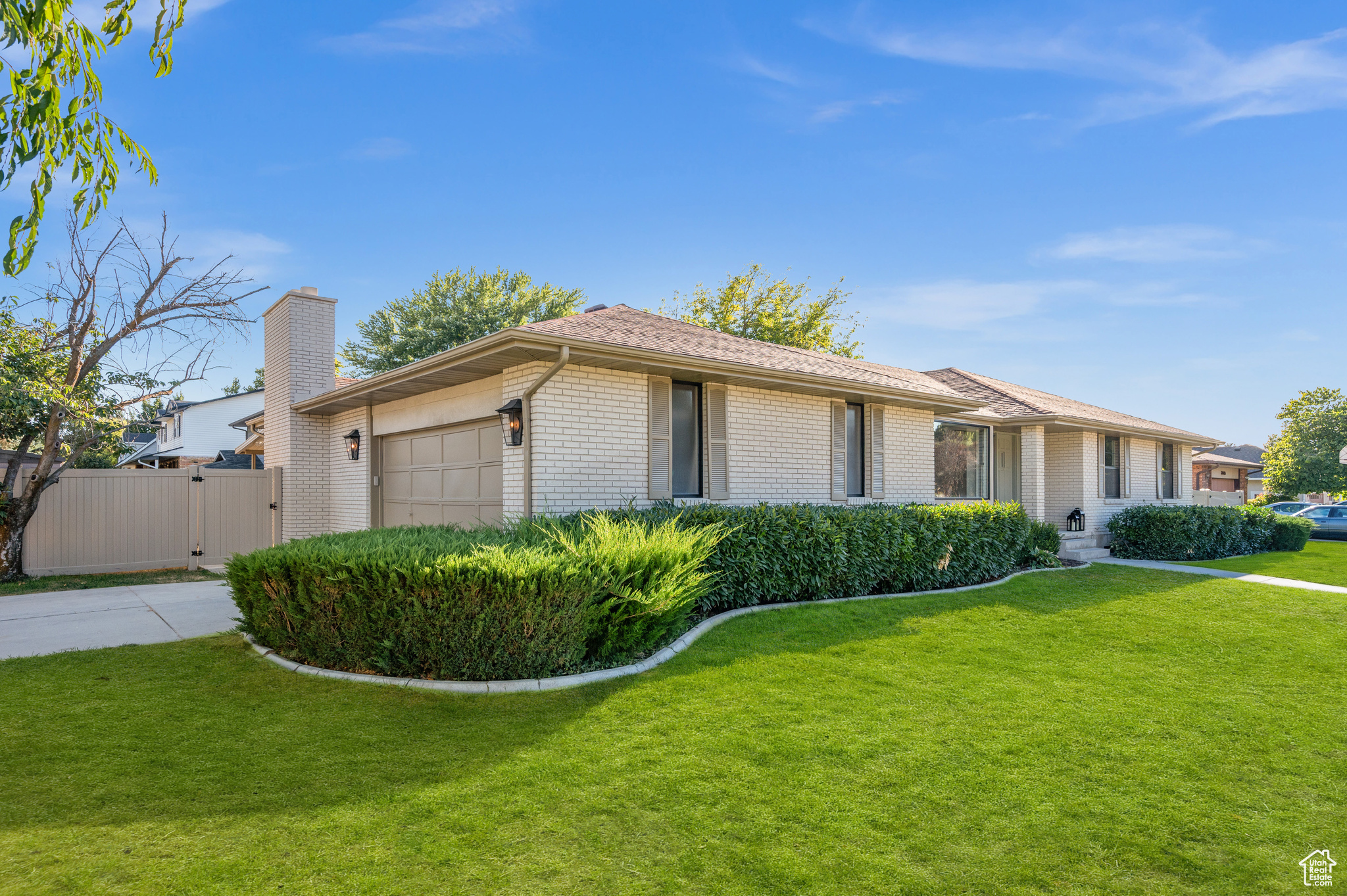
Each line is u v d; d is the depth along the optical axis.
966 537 10.37
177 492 12.74
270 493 13.59
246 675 5.43
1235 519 16.23
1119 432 16.83
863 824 3.25
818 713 4.73
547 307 33.94
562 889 2.70
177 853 2.90
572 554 5.76
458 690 5.11
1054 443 16.98
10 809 3.24
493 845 3.02
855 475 12.28
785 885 2.75
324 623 5.55
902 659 6.14
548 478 8.27
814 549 8.75
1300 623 7.94
